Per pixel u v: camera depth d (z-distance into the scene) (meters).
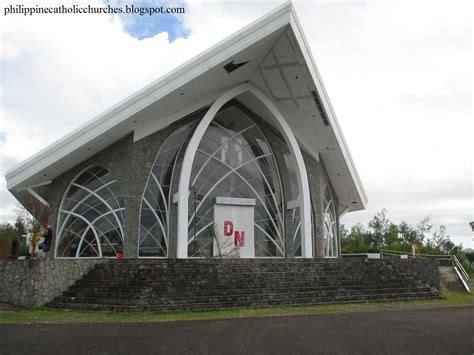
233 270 13.54
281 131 20.56
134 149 18.12
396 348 6.71
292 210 21.80
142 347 6.79
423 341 7.25
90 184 19.62
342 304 12.61
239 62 17.25
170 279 12.28
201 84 17.39
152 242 18.02
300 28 16.97
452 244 42.16
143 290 11.43
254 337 7.57
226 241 19.64
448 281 18.59
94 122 17.22
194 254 18.89
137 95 16.77
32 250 13.09
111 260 13.61
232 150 21.16
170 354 6.32
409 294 14.05
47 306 11.77
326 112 20.16
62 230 19.52
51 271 12.33
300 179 20.12
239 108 21.47
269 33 16.12
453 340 7.34
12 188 18.89
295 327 8.65
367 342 7.16
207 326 8.77
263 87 20.05
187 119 19.47
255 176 21.55
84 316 10.22
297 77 18.66
